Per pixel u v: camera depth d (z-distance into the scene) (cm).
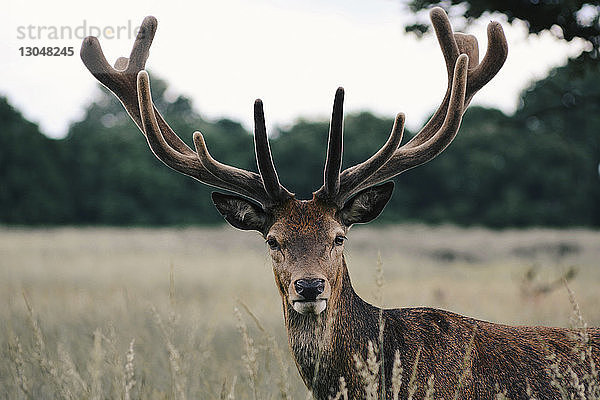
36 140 5484
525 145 5822
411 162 561
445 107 609
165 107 6981
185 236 3509
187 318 1066
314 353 493
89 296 1441
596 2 1014
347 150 5628
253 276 1883
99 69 613
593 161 5881
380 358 498
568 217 5697
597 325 869
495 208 5625
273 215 525
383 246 2900
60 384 559
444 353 503
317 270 484
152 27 623
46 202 5331
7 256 2442
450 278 1839
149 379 663
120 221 5375
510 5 1043
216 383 644
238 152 5762
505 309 1138
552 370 506
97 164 5641
